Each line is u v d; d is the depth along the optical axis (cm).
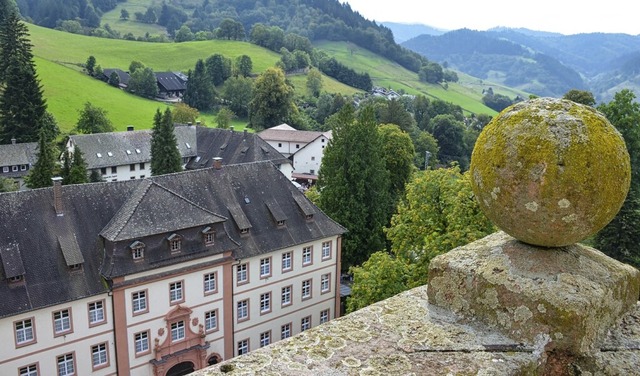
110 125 9931
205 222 3541
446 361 602
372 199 5116
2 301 2875
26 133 8250
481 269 675
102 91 12506
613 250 3331
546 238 629
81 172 5888
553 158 600
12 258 2998
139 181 3712
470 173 689
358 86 17938
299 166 9881
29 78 8281
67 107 10856
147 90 13400
